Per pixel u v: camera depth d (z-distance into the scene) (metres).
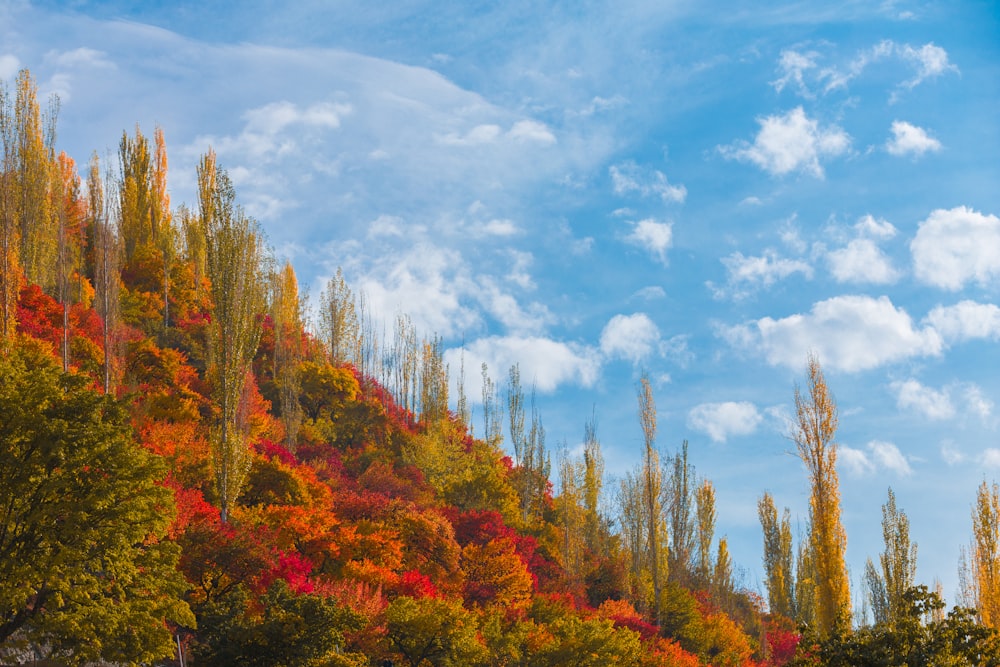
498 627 43.19
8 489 24.88
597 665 42.44
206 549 36.50
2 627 25.02
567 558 66.44
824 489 43.81
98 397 27.86
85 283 69.75
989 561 48.97
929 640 22.02
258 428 62.47
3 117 63.06
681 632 61.97
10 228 52.56
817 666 22.81
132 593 27.08
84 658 25.33
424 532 50.50
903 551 58.59
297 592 36.59
